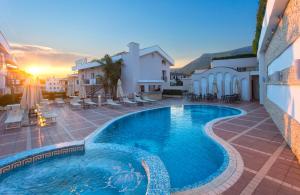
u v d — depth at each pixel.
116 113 14.67
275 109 9.41
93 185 4.88
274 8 6.73
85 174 5.40
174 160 6.30
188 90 28.20
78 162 6.04
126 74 26.03
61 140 7.88
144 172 5.21
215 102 20.52
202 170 5.54
